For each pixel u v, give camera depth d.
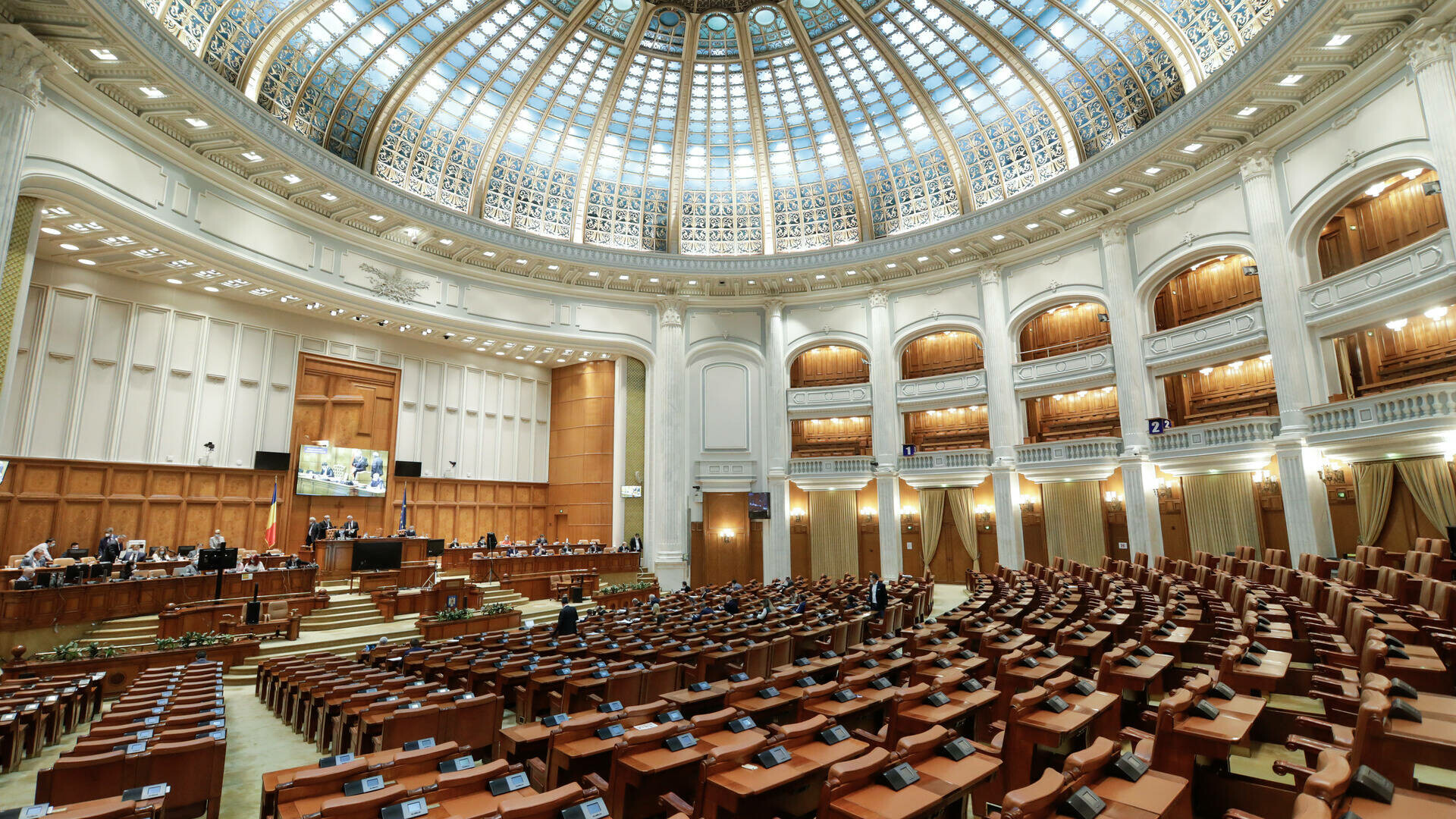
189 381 18.11
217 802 5.21
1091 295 20.28
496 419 25.31
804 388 25.20
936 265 23.55
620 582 22.56
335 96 18.80
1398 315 13.65
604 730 5.00
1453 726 3.51
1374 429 13.58
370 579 17.02
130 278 17.28
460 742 6.19
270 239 17.75
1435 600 7.34
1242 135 16.53
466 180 22.45
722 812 3.87
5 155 11.30
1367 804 2.94
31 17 11.84
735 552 24.62
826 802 3.43
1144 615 9.07
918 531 23.23
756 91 23.16
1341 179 14.57
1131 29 17.97
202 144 15.79
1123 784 3.47
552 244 23.19
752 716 5.81
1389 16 12.95
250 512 18.98
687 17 20.98
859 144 24.05
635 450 25.25
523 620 15.77
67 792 4.66
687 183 25.64
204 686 7.86
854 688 5.96
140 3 12.80
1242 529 16.78
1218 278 19.55
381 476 21.62
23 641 11.40
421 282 21.50
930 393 23.52
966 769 3.86
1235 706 4.30
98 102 13.55
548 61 21.08
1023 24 19.20
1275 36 14.27
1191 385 20.55
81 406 16.27
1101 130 19.86
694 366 25.66
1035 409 23.80
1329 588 8.55
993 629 8.41
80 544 16.00
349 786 3.86
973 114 21.92
